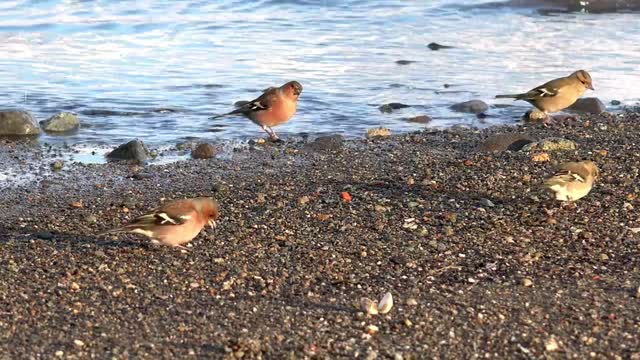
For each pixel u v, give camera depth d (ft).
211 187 42.42
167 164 46.91
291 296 29.89
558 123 54.60
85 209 39.22
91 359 25.57
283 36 75.00
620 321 28.17
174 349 26.17
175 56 69.15
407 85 62.85
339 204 38.63
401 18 80.69
